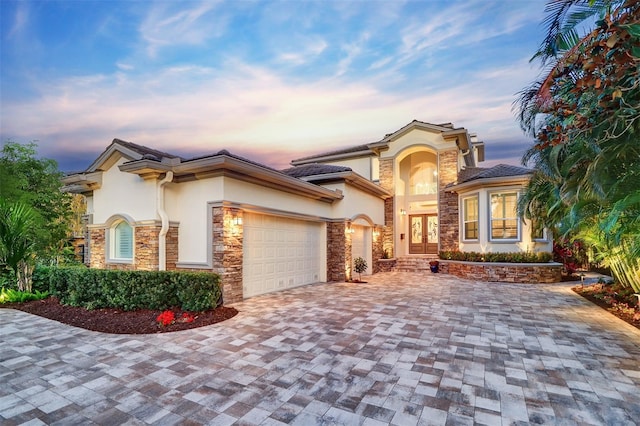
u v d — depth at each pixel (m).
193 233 9.52
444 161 17.67
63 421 3.38
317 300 9.56
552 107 5.55
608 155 5.46
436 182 19.41
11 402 3.76
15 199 10.63
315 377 4.41
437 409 3.61
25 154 12.31
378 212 18.09
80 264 14.18
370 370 4.64
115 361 4.96
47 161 12.89
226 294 8.80
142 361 4.96
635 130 4.98
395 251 18.69
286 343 5.77
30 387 4.12
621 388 4.12
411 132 18.56
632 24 3.63
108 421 3.37
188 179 9.61
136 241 9.78
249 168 9.19
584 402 3.77
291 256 11.93
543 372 4.61
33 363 4.89
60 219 13.91
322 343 5.77
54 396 3.90
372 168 20.92
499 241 14.62
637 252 6.17
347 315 7.77
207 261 9.10
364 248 16.39
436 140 17.91
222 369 4.66
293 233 12.08
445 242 17.41
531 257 13.66
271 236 10.93
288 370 4.63
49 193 12.86
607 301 9.09
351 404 3.71
